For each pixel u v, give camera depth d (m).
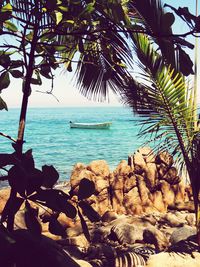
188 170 5.93
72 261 2.42
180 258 5.52
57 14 1.74
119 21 1.75
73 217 1.11
